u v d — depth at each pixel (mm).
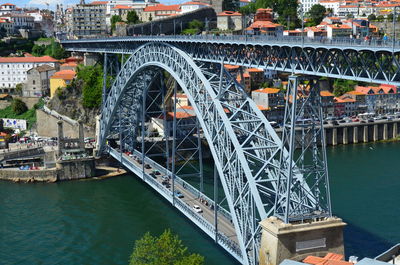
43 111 166625
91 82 172000
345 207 100812
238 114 78750
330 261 58500
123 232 93938
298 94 66688
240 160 69438
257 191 66812
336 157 150500
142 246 66000
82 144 140625
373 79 57594
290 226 62062
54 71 195750
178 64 91125
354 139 177500
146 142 151375
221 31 193500
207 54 88250
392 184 116562
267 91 177375
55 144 155250
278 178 65188
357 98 196250
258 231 68375
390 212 97688
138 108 133500
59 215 104125
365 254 80500
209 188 119562
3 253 86812
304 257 63031
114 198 115188
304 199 66500
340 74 61812
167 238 66500
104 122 139625
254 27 168250
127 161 127938
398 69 54281
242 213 70750
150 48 107125
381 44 56625
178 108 170375
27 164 141125
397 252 63344
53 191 122312
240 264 77750
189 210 89562
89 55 185500
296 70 67875
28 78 187375
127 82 119438
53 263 82625
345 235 87375
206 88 79812
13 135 166750
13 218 103188
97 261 82812
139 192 119625
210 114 78625
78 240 91250
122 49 134375
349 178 122625
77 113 172625
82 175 133750
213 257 80625
